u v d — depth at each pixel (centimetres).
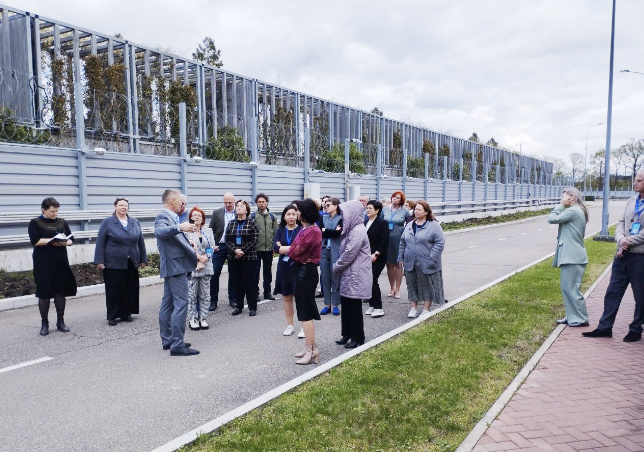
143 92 1867
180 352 636
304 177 1986
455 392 491
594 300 952
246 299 943
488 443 392
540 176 5900
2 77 1352
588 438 401
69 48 1792
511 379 537
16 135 1173
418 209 821
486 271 1359
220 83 2361
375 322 820
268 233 995
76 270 1125
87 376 560
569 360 601
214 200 1578
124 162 1309
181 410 468
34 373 570
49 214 735
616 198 10588
